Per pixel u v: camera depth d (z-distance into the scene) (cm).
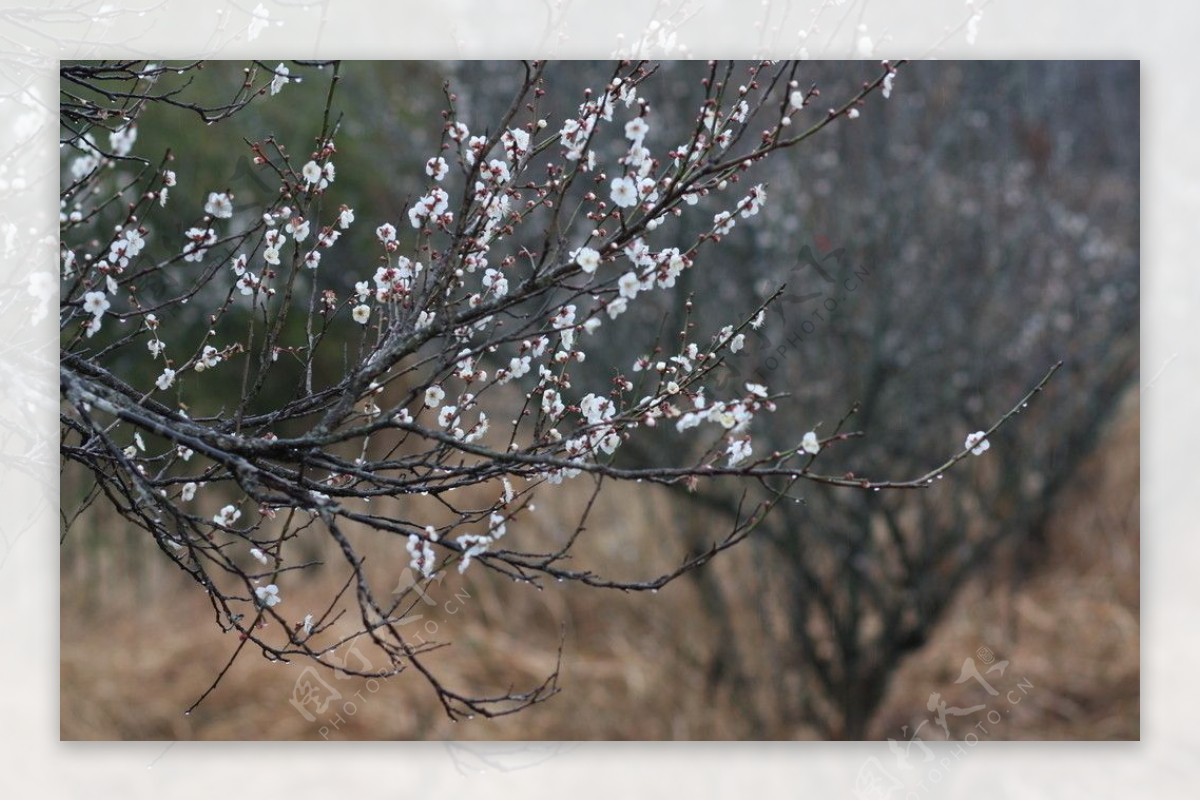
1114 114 654
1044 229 550
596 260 191
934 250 502
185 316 495
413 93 582
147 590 673
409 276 227
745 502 479
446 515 627
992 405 513
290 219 226
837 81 494
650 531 608
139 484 189
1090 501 701
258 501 175
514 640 623
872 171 493
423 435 187
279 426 504
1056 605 650
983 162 542
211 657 616
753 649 541
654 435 475
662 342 461
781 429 471
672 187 193
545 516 625
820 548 498
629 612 616
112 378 223
